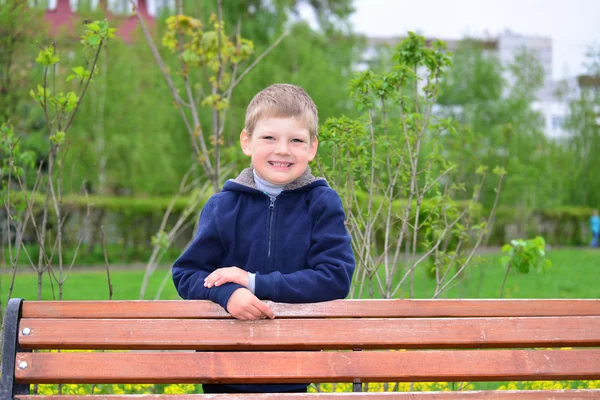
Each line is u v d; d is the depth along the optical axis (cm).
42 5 965
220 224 214
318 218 215
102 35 329
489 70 2200
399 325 198
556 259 1566
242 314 195
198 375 192
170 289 948
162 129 1714
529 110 2245
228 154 523
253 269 215
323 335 197
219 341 195
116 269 1437
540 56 2488
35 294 841
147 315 199
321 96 1468
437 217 370
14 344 192
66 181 1530
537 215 2209
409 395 187
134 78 1666
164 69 455
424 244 361
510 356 197
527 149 2064
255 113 216
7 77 846
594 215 2256
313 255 213
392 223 370
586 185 2381
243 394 186
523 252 372
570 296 868
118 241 1631
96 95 1619
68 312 198
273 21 1712
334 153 340
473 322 200
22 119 1088
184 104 452
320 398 185
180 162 1697
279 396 185
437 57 352
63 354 193
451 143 705
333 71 1609
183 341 195
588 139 2425
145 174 1673
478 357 196
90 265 1541
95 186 1667
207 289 201
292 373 193
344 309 202
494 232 2062
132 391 377
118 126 1639
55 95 323
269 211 218
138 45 1728
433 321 199
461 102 2241
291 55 1568
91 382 192
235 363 193
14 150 411
